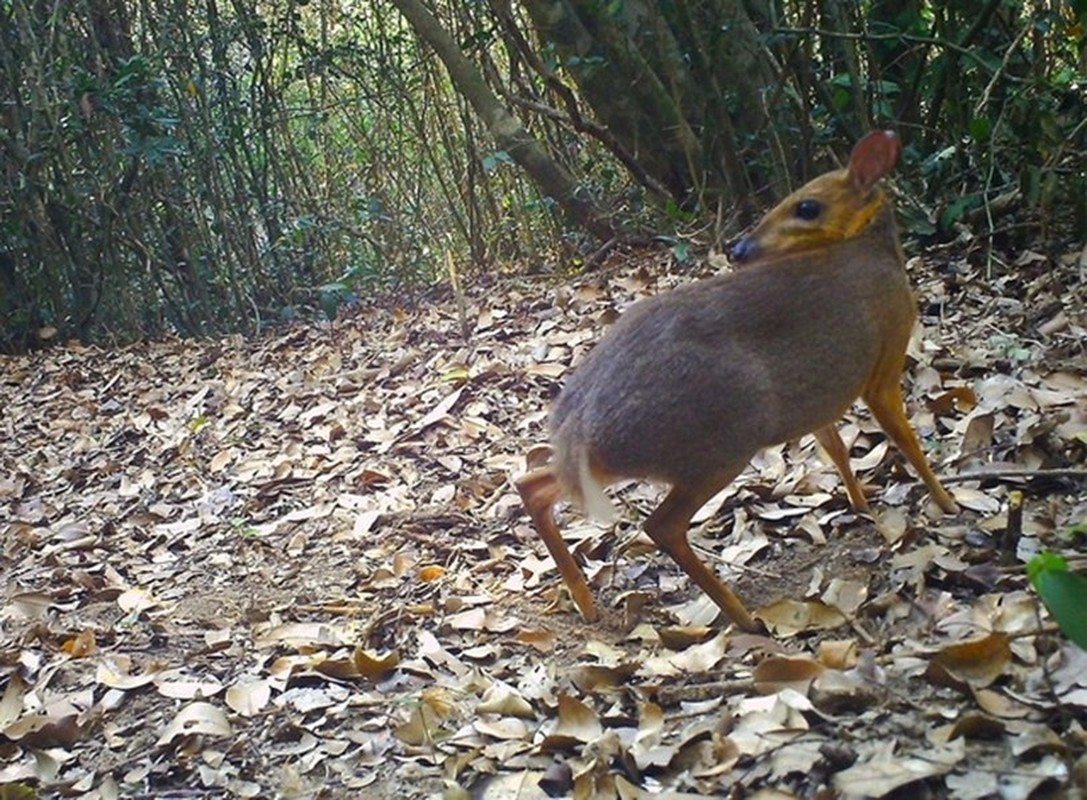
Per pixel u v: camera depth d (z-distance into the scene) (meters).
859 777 0.84
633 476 1.08
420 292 2.83
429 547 1.44
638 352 1.07
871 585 1.12
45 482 1.99
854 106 2.19
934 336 1.66
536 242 3.06
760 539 1.25
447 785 0.96
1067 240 1.89
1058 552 1.09
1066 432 1.27
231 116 3.13
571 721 0.99
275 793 1.02
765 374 1.06
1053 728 0.86
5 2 2.98
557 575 1.30
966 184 2.12
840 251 1.11
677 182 2.62
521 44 2.44
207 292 3.12
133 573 1.54
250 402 2.15
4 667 1.28
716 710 0.98
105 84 2.90
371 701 1.12
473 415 1.80
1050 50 2.21
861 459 1.36
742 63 2.34
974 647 0.93
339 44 3.29
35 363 2.82
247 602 1.39
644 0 2.52
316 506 1.63
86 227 3.05
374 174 3.20
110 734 1.14
